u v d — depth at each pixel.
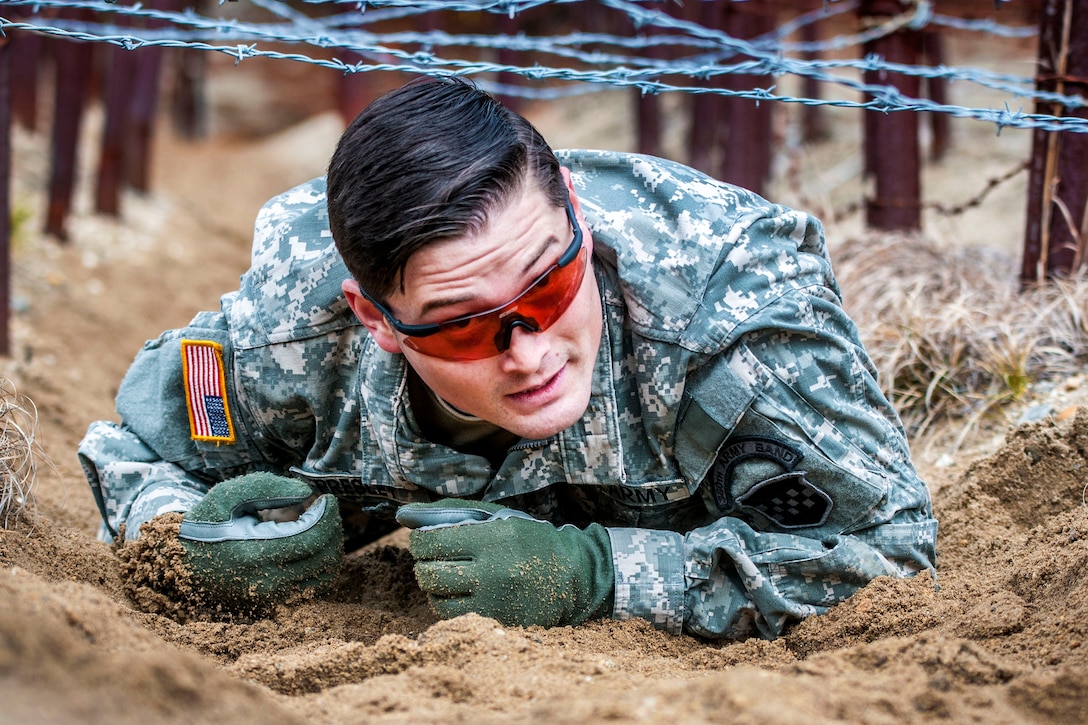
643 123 9.50
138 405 3.37
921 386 4.67
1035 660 2.45
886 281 5.30
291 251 3.12
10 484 3.22
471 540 2.78
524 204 2.44
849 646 2.77
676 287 2.79
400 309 2.54
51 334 7.21
